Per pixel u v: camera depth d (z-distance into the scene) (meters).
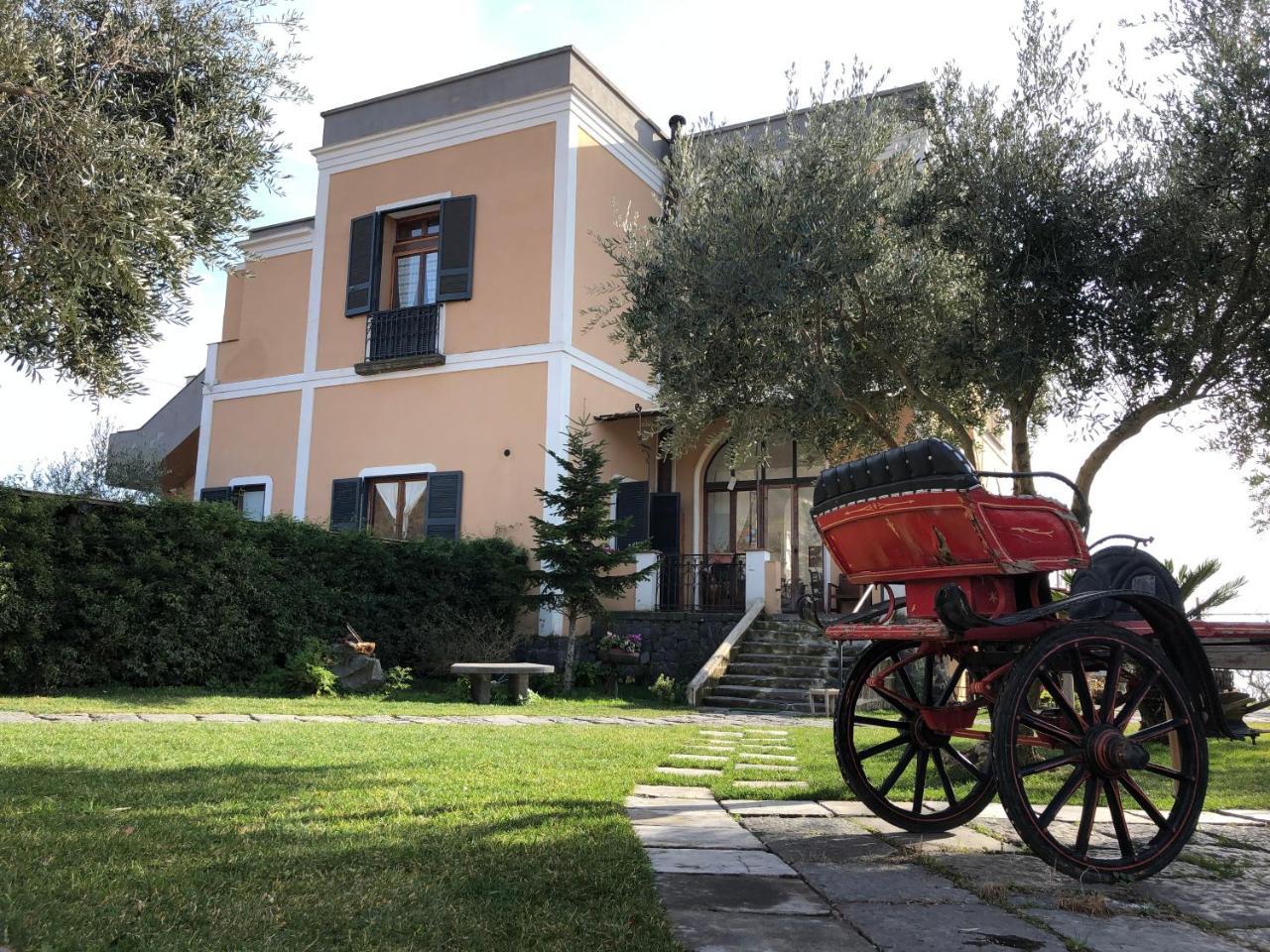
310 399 16.89
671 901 3.07
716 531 16.98
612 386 16.17
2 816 3.79
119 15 5.64
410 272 16.75
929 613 4.28
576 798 4.78
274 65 6.35
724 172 7.61
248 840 3.53
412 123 16.75
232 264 6.48
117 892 2.77
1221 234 6.50
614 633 14.64
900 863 3.79
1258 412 7.30
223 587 11.05
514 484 14.90
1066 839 4.36
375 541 12.95
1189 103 6.57
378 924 2.59
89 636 9.97
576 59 15.69
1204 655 3.93
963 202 6.98
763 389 7.11
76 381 6.52
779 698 12.38
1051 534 4.01
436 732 7.86
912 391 7.31
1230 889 3.50
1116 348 6.36
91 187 4.89
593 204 15.88
